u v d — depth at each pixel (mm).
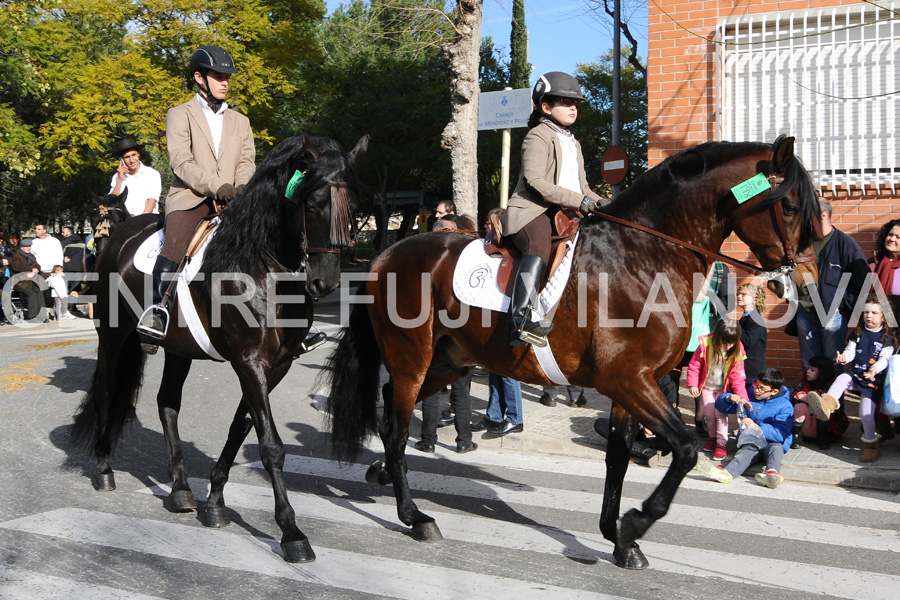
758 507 5516
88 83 17938
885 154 8359
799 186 4039
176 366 5465
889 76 8289
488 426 7578
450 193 34594
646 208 4398
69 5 18453
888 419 6824
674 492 4121
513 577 4145
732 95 9023
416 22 12258
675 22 9086
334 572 4176
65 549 4414
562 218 4562
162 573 4105
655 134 9250
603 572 4242
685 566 4348
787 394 6461
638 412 4227
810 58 8633
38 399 8781
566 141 4660
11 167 18734
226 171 5309
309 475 6195
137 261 5492
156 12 18469
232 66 5301
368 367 5336
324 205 4332
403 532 4871
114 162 19109
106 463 5656
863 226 8453
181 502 5129
